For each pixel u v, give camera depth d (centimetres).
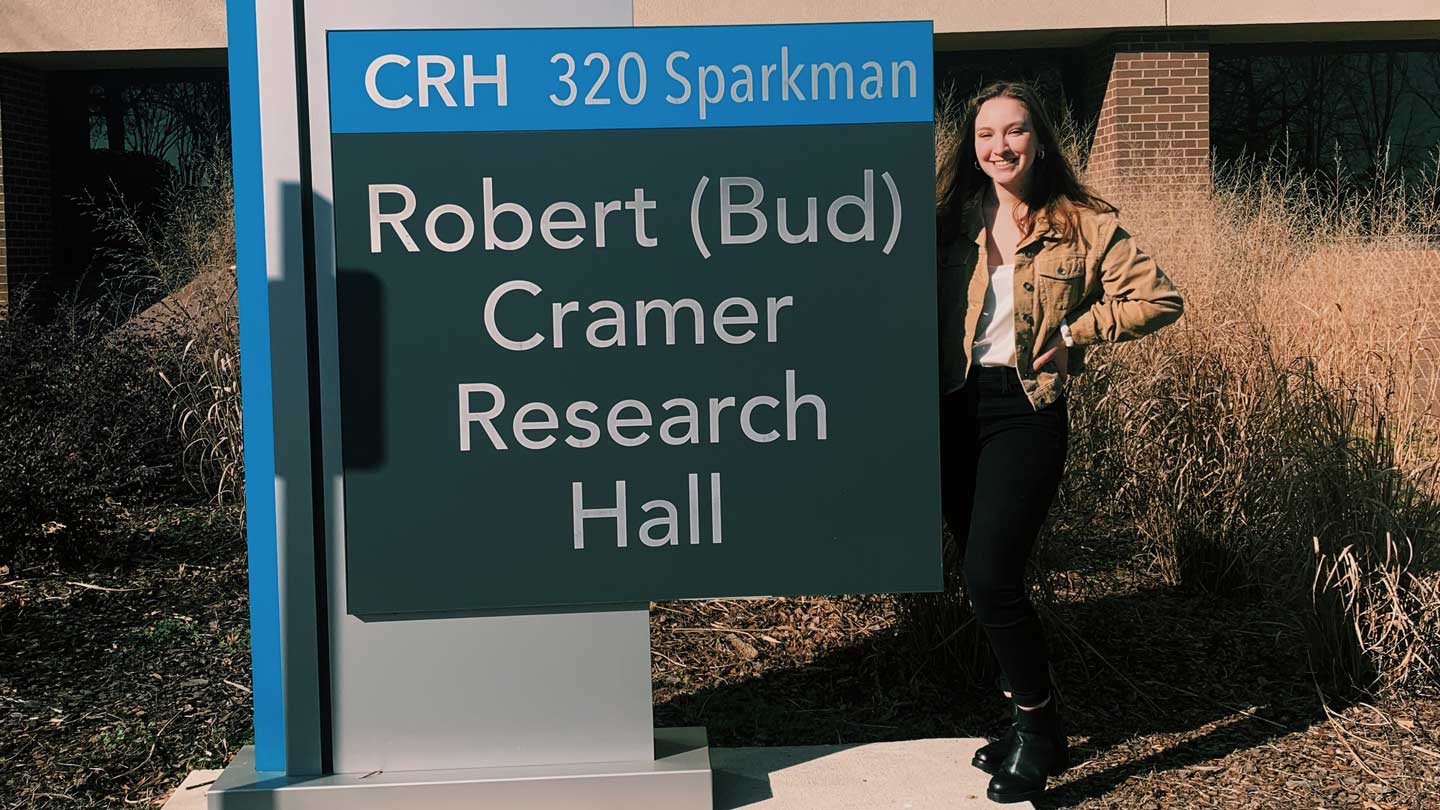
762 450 282
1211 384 467
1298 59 1261
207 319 607
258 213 279
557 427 280
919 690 366
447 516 280
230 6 274
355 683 286
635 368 280
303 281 276
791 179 278
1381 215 552
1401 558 371
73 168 1247
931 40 276
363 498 279
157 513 569
